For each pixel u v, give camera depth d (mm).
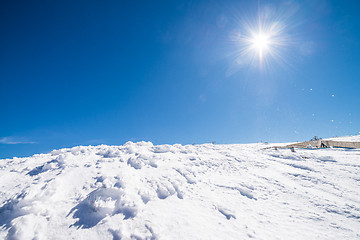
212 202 6027
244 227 4949
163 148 11062
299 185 7852
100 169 7086
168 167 8180
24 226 4137
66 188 5742
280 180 8320
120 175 6445
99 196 5266
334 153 13695
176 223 4777
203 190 6785
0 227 4203
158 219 4812
